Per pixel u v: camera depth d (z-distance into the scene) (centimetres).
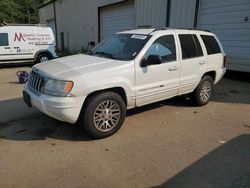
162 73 483
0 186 301
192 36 558
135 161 355
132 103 455
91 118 400
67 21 2362
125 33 530
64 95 376
